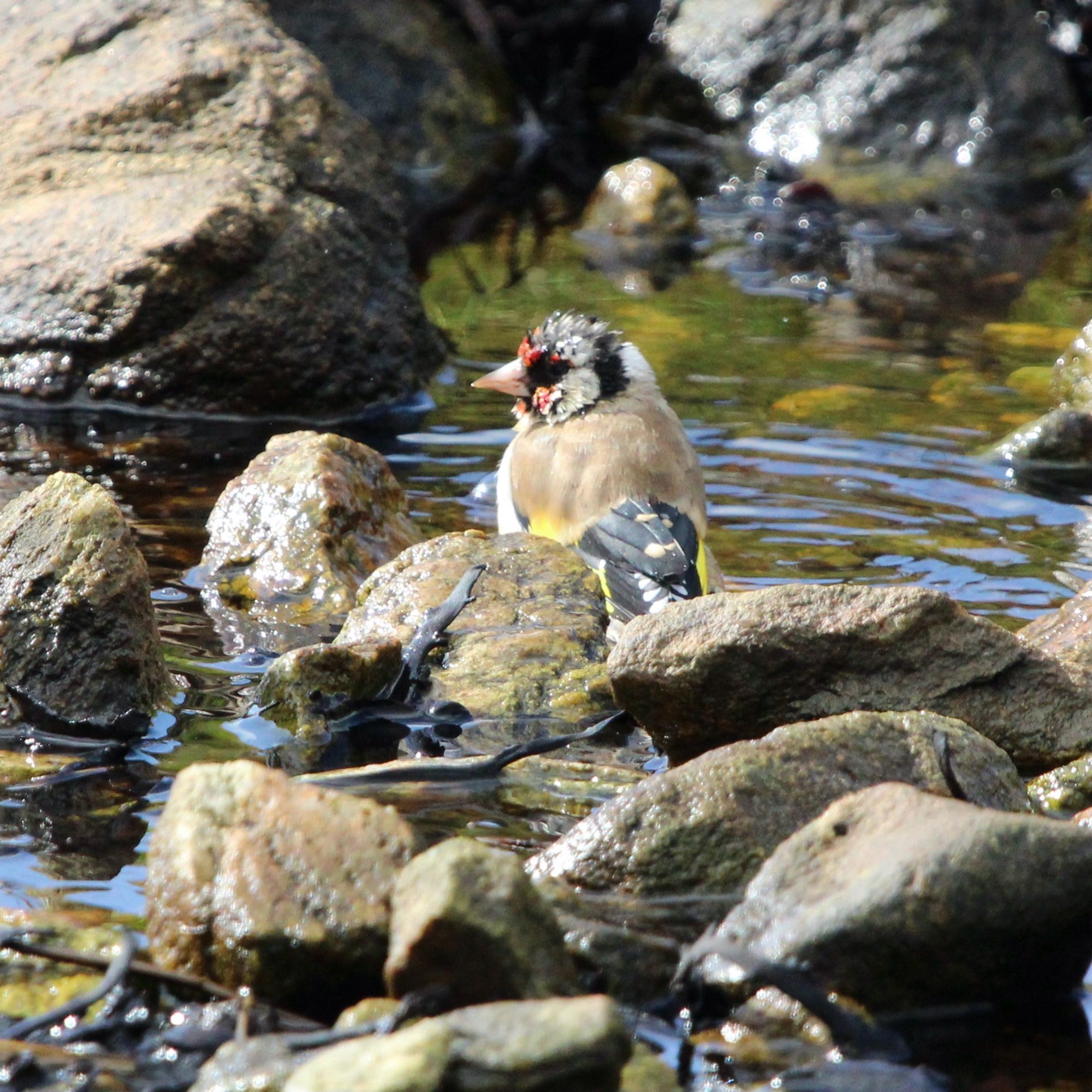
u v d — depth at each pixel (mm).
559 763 8336
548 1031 5176
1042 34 26281
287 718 8789
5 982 6121
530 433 12234
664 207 21141
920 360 16219
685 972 6039
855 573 11305
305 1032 5812
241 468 13391
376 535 11375
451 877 5699
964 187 24484
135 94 15578
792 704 8258
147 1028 5801
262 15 16672
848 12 25766
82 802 7746
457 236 20922
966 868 5992
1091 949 6219
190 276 14461
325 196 15547
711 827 6871
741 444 13836
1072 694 8500
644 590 10734
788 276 19469
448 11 25375
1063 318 17766
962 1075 5727
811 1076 5699
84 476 12992
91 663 8602
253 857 6176
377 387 15320
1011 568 11406
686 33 26703
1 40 16297
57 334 14531
